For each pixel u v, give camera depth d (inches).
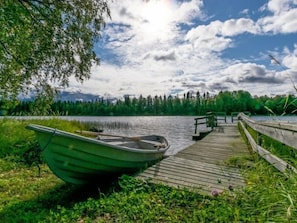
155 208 154.0
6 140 369.7
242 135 499.2
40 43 359.3
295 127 107.1
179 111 4279.0
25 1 345.4
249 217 126.1
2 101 384.5
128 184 193.9
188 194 170.4
